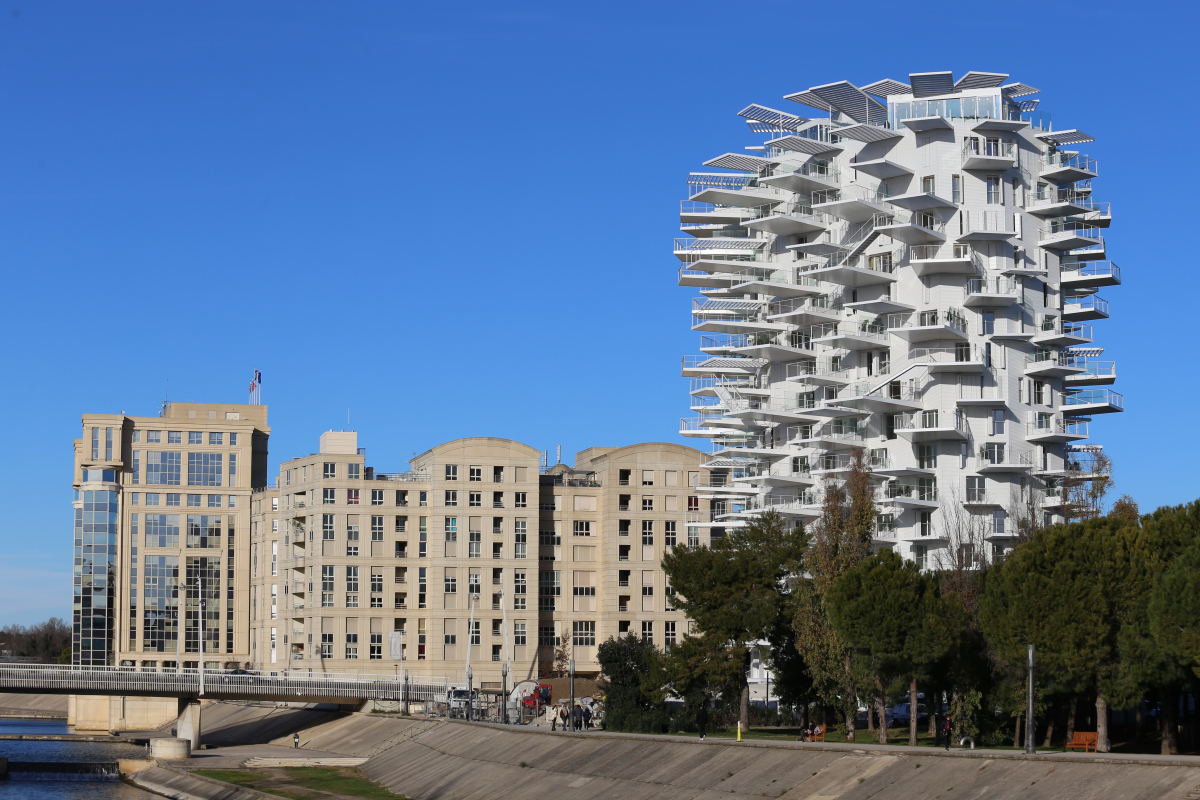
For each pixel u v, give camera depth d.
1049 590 81.75
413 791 109.69
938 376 136.62
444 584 186.50
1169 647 75.00
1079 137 144.00
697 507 194.25
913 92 141.12
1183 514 85.00
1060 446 141.00
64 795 123.88
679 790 85.38
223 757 145.25
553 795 93.75
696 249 160.88
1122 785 63.81
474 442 190.25
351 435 193.62
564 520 194.12
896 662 88.62
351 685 159.00
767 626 110.88
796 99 143.62
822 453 146.00
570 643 190.00
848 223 146.25
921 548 135.88
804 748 83.94
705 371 161.88
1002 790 68.62
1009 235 136.12
